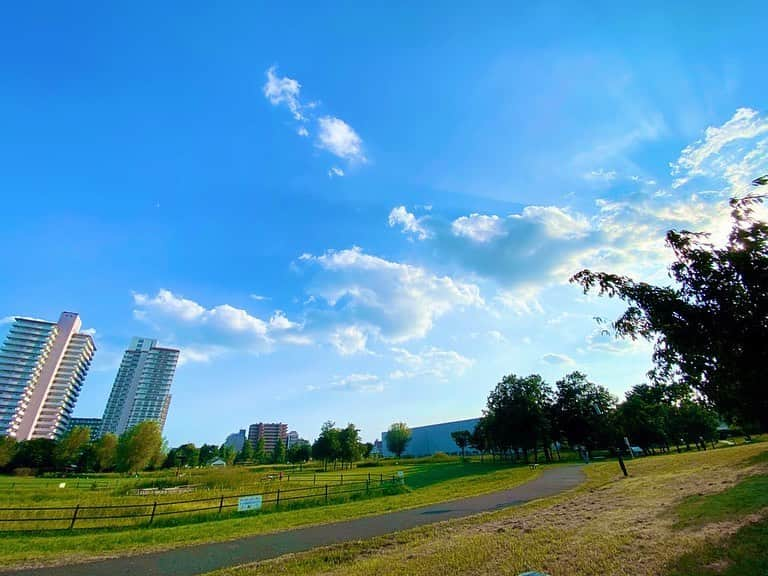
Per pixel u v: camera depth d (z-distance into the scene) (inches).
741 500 479.5
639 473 1037.2
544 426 2564.0
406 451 5497.1
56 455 3631.9
